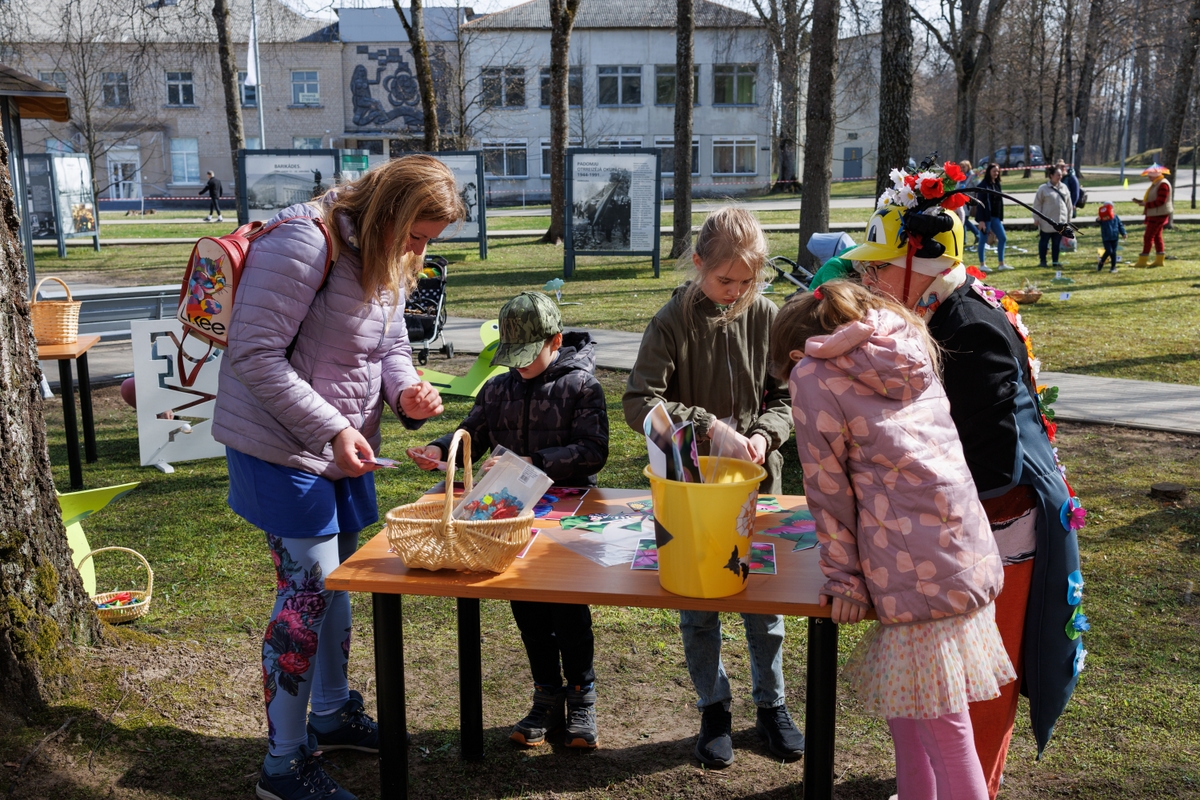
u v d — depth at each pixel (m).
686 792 2.65
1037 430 2.24
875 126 49.06
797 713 3.08
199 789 2.56
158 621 3.71
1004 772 2.71
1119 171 52.00
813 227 12.51
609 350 9.39
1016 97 42.03
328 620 2.79
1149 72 44.31
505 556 2.16
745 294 2.61
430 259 9.62
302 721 2.53
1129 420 6.55
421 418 2.71
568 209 15.49
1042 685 2.23
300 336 2.42
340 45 41.28
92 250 22.08
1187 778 2.64
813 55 12.15
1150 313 10.67
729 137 41.97
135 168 42.38
